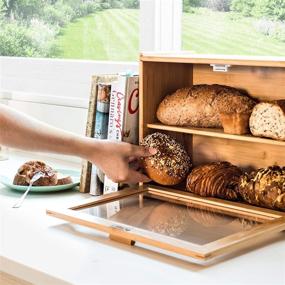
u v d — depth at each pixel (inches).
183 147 69.3
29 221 62.7
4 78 99.3
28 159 89.5
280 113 60.0
